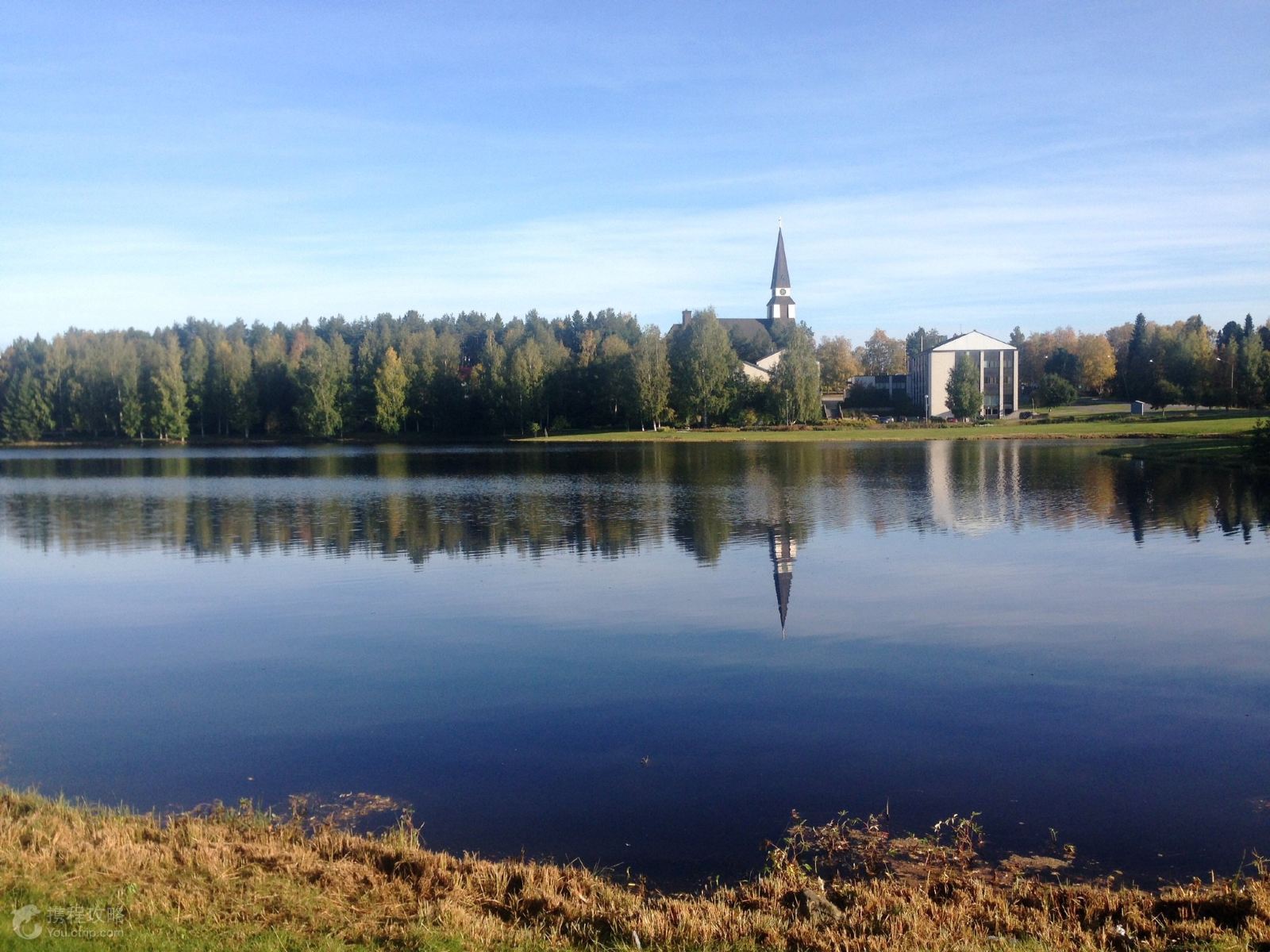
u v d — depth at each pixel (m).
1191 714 14.69
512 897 8.77
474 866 9.46
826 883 9.48
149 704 15.73
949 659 17.89
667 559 29.08
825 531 34.66
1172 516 37.16
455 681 16.78
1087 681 16.41
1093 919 8.52
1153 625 20.28
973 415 122.69
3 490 52.84
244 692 16.33
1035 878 9.53
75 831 9.76
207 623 21.50
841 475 57.25
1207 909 8.56
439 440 119.75
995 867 9.80
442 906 8.38
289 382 125.38
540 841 10.53
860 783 12.09
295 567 28.33
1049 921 8.47
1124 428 99.25
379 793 11.91
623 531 35.09
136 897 8.25
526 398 119.75
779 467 64.31
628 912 8.44
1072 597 23.14
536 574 26.98
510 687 16.39
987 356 143.38
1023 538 32.44
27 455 92.00
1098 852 10.16
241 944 7.47
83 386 118.69
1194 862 9.91
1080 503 41.62
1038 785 11.99
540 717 14.81
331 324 174.62
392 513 41.06
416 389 124.94
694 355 117.75
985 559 28.53
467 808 11.45
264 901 8.33
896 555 29.39
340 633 20.42
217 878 8.80
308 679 17.05
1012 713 14.80
